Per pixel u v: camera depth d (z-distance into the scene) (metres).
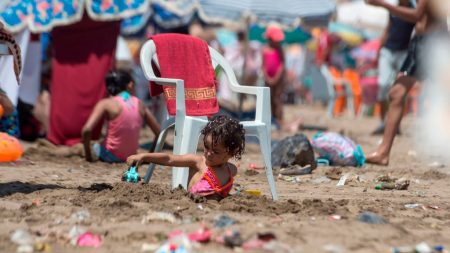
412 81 25.33
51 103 29.05
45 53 33.38
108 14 28.14
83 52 28.92
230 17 37.34
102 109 24.11
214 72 17.92
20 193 15.38
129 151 24.47
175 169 15.92
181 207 13.96
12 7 28.14
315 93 66.81
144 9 28.59
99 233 11.76
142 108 24.73
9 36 16.17
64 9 27.91
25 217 13.05
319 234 11.94
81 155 25.30
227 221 12.52
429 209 15.73
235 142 15.02
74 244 11.20
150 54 17.11
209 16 36.84
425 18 24.94
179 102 15.88
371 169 24.12
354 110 57.09
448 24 26.91
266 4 37.69
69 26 28.83
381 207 15.36
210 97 17.69
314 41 67.19
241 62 52.75
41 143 27.83
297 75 73.00
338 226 12.60
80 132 29.03
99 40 28.92
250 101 57.44
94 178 19.98
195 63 17.69
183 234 11.12
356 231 12.31
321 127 44.41
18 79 16.62
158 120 36.00
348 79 56.94
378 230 12.48
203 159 15.58
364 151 31.25
